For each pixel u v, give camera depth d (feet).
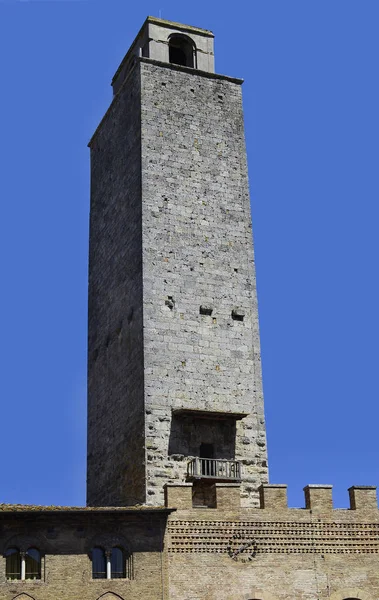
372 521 158.20
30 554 140.15
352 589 152.87
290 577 150.92
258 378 185.78
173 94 202.80
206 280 189.16
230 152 203.00
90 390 202.80
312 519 155.63
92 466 195.21
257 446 180.55
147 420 173.58
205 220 194.18
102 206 212.84
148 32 209.15
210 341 184.55
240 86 210.79
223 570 147.84
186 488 150.82
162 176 194.18
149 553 143.95
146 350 178.50
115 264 199.41
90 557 141.59
